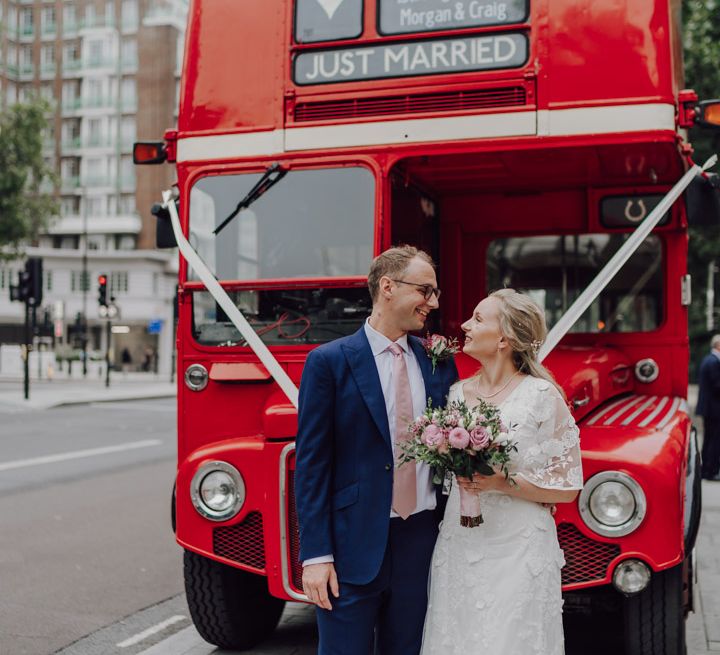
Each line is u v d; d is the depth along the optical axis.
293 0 5.00
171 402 27.53
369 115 4.86
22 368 47.03
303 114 4.94
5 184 37.22
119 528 8.53
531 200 5.88
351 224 4.80
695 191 4.84
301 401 3.12
